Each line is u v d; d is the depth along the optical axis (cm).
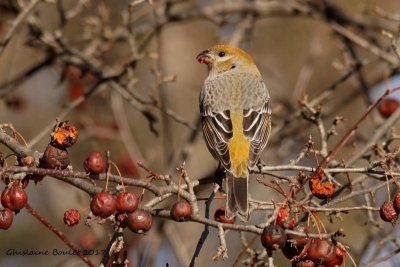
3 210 694
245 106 1072
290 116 1289
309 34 1733
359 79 1338
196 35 1684
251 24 1440
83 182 755
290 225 748
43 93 1546
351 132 818
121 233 747
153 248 1189
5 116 1500
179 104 1606
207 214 814
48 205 1485
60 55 1300
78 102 1242
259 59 1661
